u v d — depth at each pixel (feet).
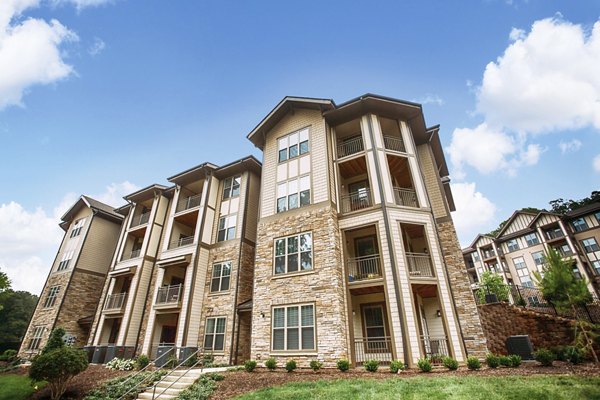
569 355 28.81
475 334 39.19
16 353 72.33
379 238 40.01
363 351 39.73
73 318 71.87
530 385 19.25
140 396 30.40
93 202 87.61
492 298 44.93
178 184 71.10
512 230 128.88
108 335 64.69
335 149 51.44
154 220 69.92
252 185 64.54
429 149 54.85
